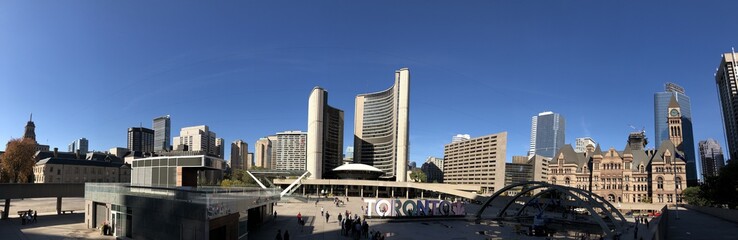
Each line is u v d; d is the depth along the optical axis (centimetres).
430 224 6806
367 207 7150
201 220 3216
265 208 6256
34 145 11875
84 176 18038
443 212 7525
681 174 15438
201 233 3203
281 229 5491
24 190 6312
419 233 5697
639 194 16200
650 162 16388
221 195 3475
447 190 15900
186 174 5778
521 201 11344
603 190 16988
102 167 18912
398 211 7125
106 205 4969
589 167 17800
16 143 11444
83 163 18100
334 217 7188
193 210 3322
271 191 5338
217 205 3384
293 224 6056
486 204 8188
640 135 18312
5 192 6084
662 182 15638
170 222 3662
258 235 4950
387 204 7131
